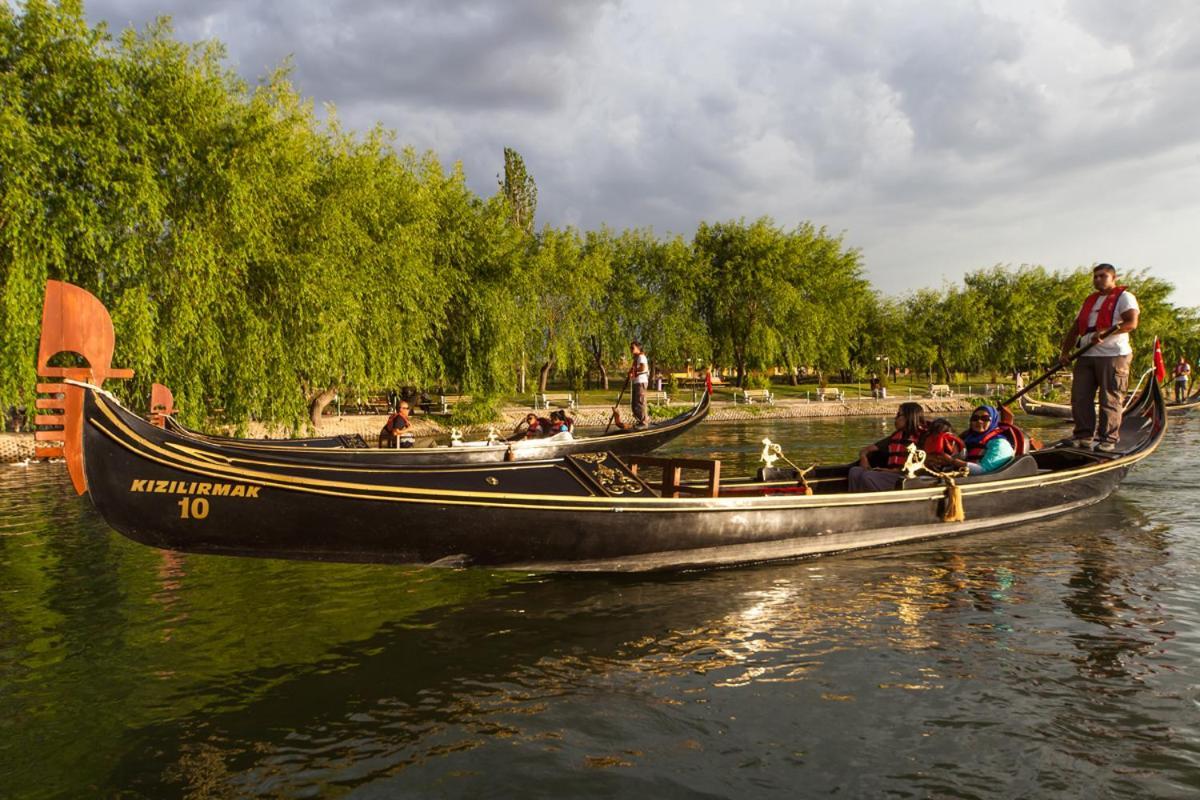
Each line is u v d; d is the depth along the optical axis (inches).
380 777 133.3
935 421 300.5
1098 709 147.6
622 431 595.8
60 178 557.3
